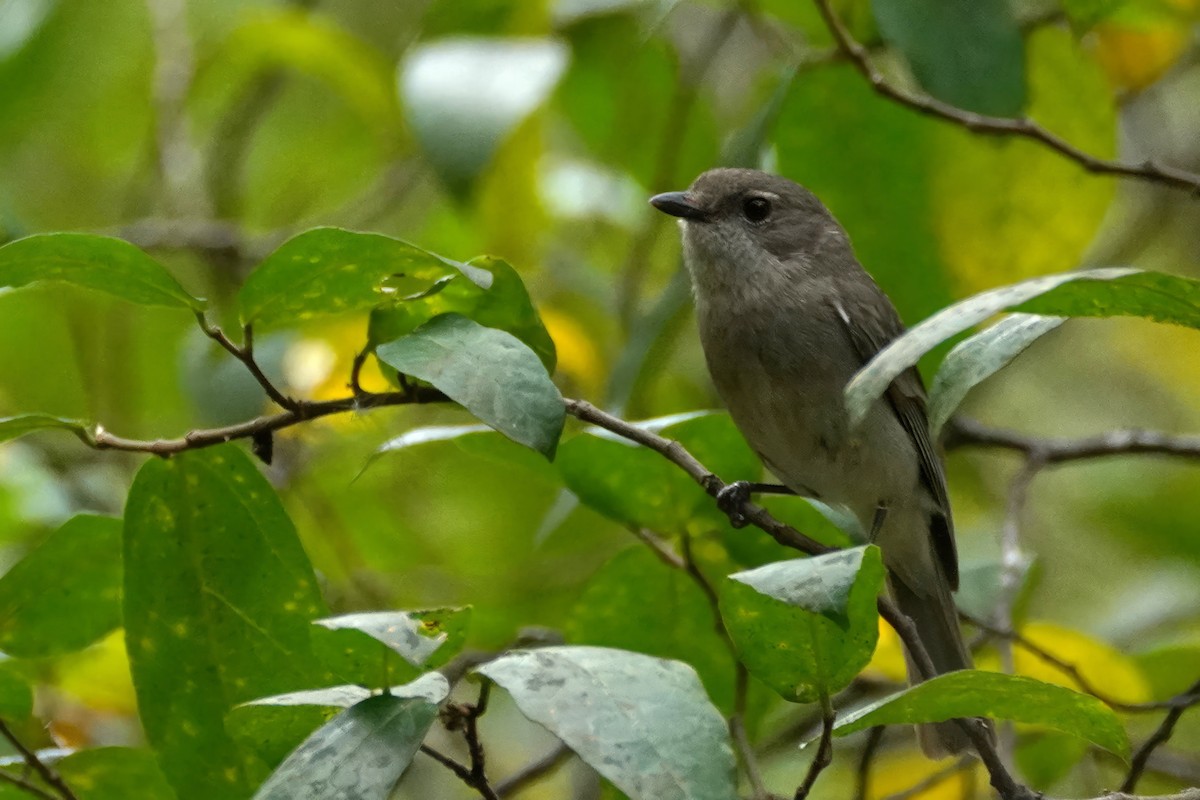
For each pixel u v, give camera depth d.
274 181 14.73
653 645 8.33
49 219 14.59
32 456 11.81
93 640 7.47
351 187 14.60
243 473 6.71
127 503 6.68
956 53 9.14
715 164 12.67
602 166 13.59
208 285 13.75
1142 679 10.26
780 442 9.77
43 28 12.84
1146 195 15.25
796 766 12.05
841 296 9.73
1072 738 9.91
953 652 9.80
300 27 12.36
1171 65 12.06
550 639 9.98
